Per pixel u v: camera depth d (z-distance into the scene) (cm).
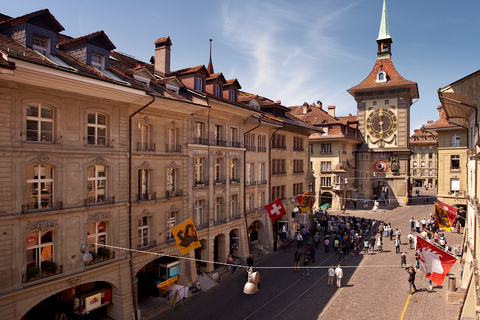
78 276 1705
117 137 1933
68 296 1956
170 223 2342
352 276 2678
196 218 2569
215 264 2855
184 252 1958
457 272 2717
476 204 2008
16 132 1502
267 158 3603
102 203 1842
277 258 3197
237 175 3083
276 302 2203
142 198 2112
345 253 3234
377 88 6644
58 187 1644
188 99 2458
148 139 2170
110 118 1894
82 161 1744
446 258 1834
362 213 5559
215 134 2780
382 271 2792
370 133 6869
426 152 10475
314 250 3180
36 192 1584
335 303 2180
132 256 1997
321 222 4372
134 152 2038
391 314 2017
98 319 1914
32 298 1545
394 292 2348
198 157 2597
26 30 1585
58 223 1641
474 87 2080
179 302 2184
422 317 1970
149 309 2041
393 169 6644
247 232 3166
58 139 1645
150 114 2144
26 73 1420
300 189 4431
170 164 2300
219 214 2873
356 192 6856
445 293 2317
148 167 2127
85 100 1758
